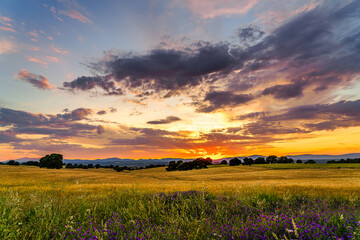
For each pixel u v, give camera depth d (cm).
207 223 530
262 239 427
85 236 443
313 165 8619
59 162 10444
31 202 655
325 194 1185
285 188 1520
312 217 544
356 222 439
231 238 443
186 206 699
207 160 13025
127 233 486
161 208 719
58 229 479
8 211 521
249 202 852
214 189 1303
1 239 396
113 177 6275
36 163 13412
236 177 5747
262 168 8825
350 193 1250
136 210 667
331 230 434
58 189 1273
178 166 11469
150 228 500
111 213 661
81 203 720
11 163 12019
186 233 449
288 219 502
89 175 6681
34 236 446
